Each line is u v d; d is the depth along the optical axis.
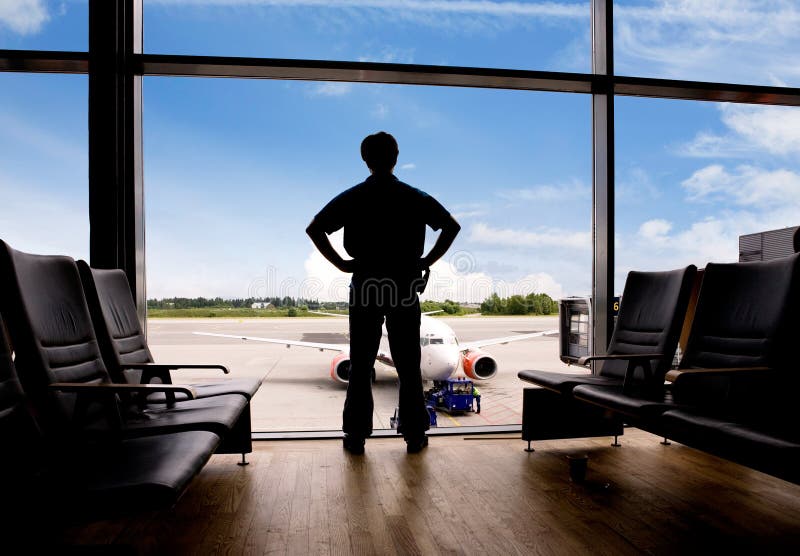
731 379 1.95
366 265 2.66
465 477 2.30
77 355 1.60
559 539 1.65
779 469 1.30
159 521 1.81
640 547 1.59
